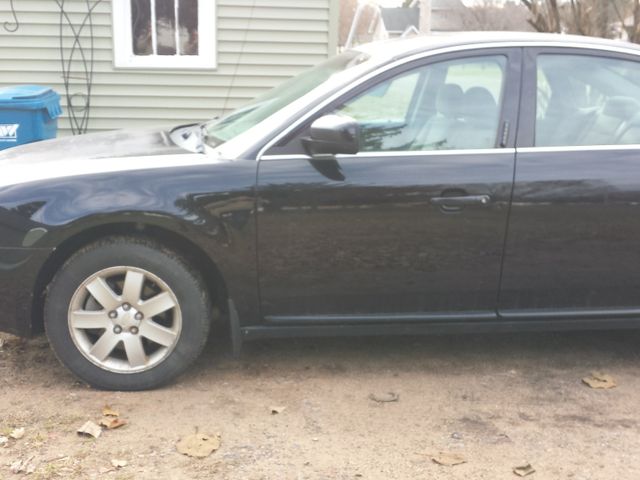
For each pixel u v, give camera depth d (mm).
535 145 3512
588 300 3631
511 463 2930
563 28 8641
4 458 2875
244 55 7895
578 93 3617
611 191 3465
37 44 7613
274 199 3348
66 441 3014
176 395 3457
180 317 3420
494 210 3430
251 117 3762
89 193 3283
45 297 3494
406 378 3707
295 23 7844
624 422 3291
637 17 7922
